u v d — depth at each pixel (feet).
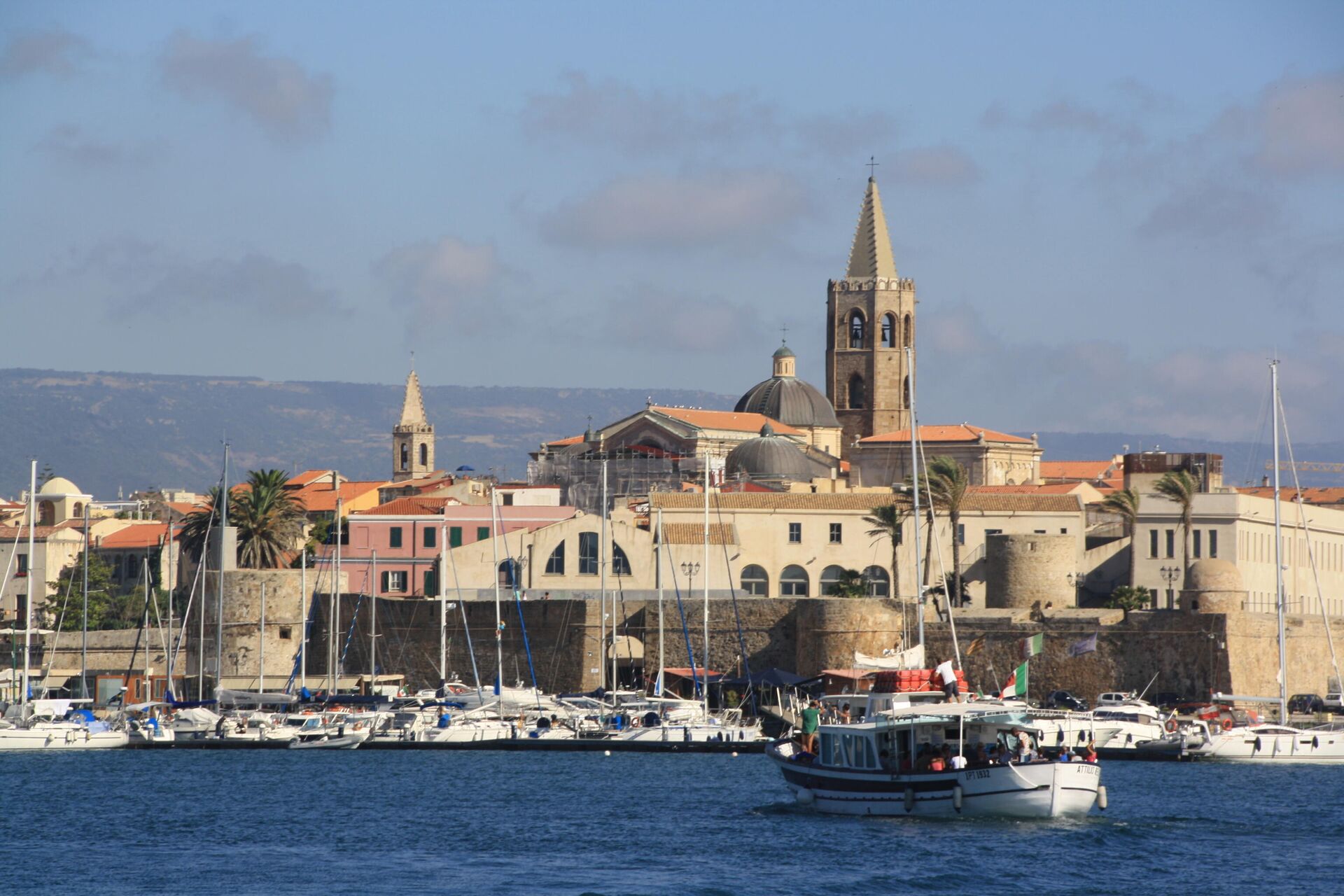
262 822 540.52
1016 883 428.97
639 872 447.42
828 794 529.45
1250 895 420.36
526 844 491.72
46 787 636.07
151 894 425.28
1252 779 648.79
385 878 442.50
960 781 499.92
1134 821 513.45
